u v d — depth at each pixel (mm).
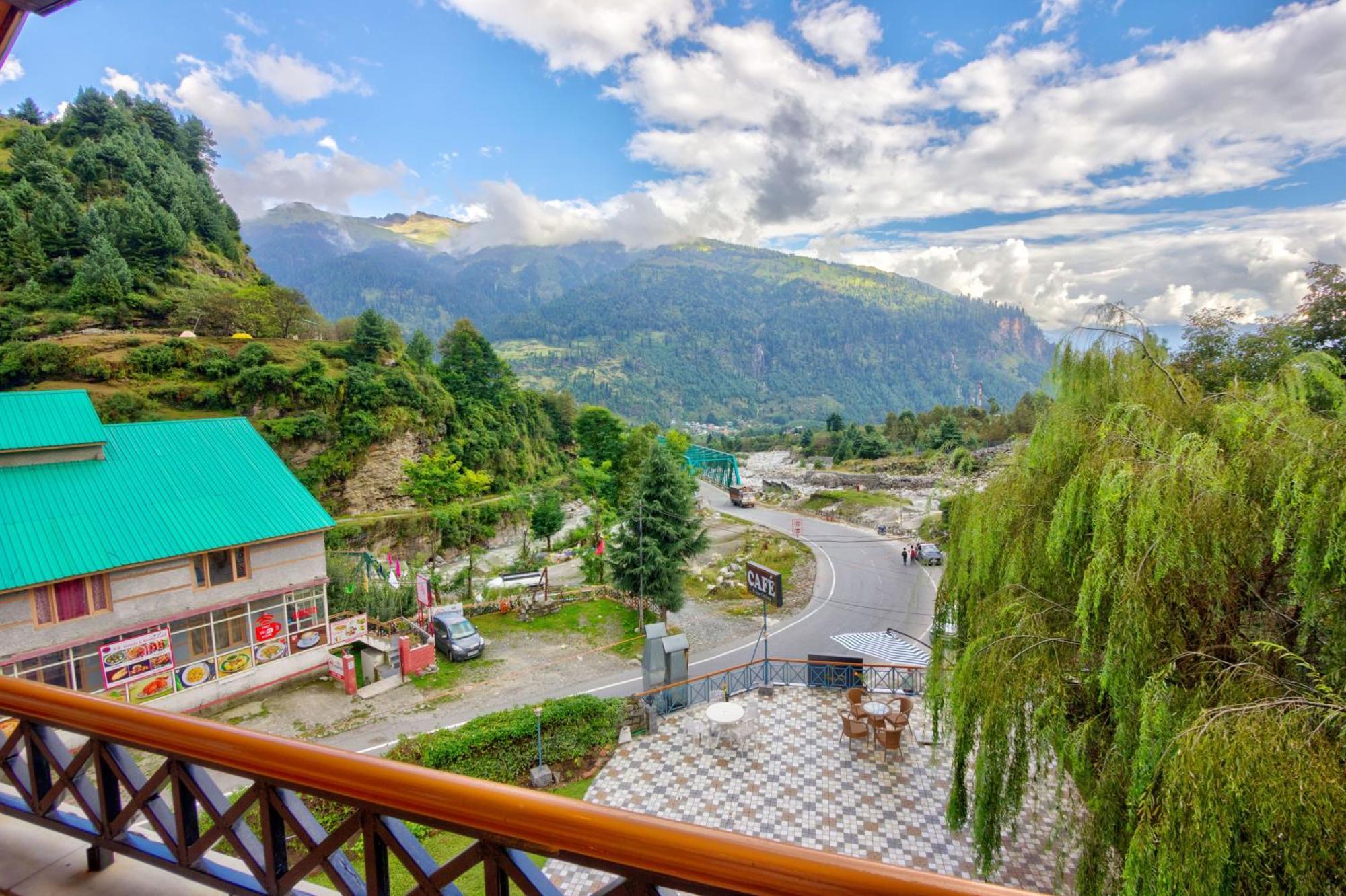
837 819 11938
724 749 14508
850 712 15664
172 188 74562
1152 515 6812
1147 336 8984
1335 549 5789
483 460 66500
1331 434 6301
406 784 1841
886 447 76062
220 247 77500
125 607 16000
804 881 1433
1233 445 7172
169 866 2516
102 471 17766
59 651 14930
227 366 51781
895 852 11055
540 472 76625
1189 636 7027
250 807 2283
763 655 24234
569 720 14547
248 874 2426
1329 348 13391
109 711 2461
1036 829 11219
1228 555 6652
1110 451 7832
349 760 1959
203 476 19109
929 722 15297
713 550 42562
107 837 2662
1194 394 8797
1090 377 9172
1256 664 6469
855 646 17859
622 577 26484
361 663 20922
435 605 26422
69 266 60812
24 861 2953
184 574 17031
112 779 2613
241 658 18109
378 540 47500
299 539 19344
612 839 1601
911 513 49969
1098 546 7336
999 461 10398
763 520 53812
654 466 26266
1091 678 8078
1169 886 5695
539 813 1678
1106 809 7328
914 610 29859
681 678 17125
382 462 55438
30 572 14664
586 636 25219
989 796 8453
